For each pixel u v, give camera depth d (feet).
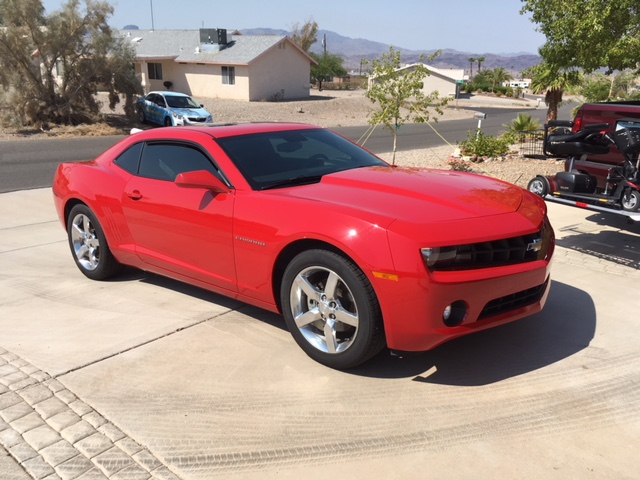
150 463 9.47
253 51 143.23
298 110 127.54
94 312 15.78
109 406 11.18
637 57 31.27
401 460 9.47
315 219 12.00
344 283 11.61
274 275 13.17
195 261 14.92
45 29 87.51
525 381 11.91
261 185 13.79
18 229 25.57
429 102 41.63
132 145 17.12
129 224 16.44
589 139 19.93
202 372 12.40
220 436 10.19
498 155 50.19
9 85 85.46
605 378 11.98
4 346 13.80
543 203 13.67
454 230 11.21
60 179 18.93
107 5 90.07
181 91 154.20
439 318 11.09
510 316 12.07
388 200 12.31
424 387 11.72
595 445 9.80
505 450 9.69
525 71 69.67
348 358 11.93
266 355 13.12
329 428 10.38
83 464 9.47
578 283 17.51
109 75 92.12
